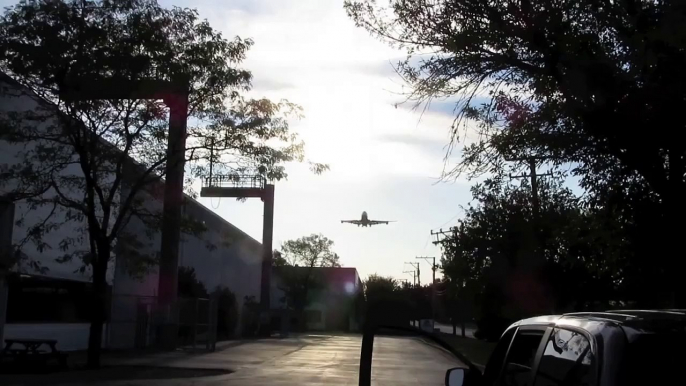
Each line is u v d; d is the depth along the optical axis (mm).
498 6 8406
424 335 6543
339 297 89250
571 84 7602
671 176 7777
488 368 6012
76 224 27922
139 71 19188
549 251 20766
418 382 20953
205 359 27297
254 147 21531
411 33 9172
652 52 6902
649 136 7586
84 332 29109
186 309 35438
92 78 19016
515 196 22406
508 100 8750
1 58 18469
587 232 9750
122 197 23031
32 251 24625
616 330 3990
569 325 4578
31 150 21219
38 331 25422
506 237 23094
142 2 19391
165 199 22250
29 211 22891
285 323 56094
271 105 21469
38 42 18500
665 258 8555
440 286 57469
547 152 8641
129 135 20344
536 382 4789
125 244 21578
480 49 8672
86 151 19906
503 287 24609
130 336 32469
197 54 20125
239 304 58562
